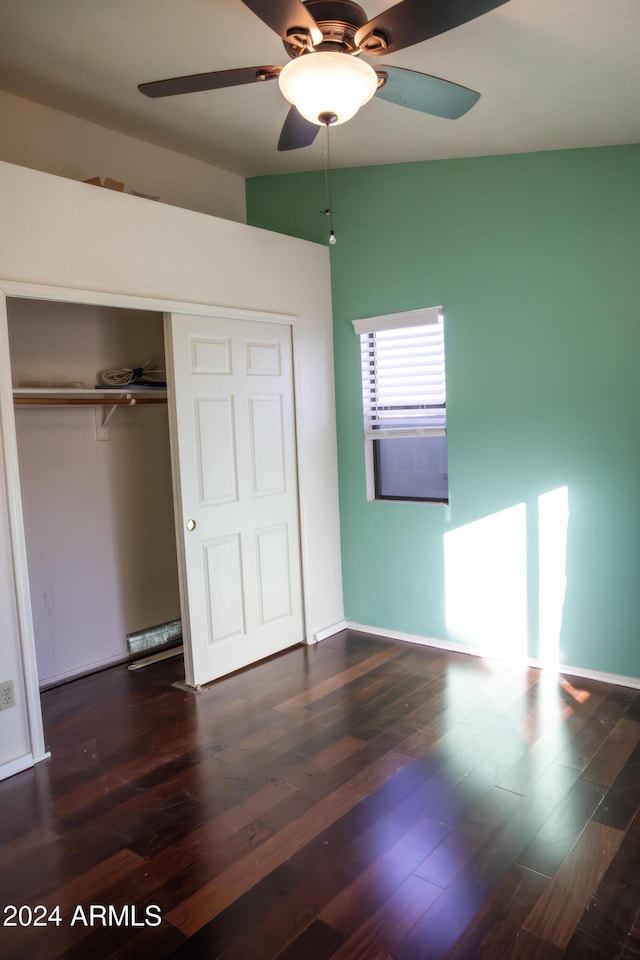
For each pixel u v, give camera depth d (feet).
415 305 13.02
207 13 7.71
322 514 14.20
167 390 11.78
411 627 13.83
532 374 11.75
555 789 8.32
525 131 10.25
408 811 7.98
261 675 12.34
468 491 12.71
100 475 13.10
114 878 7.05
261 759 9.32
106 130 12.23
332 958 5.92
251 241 12.47
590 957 5.85
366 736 9.83
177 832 7.77
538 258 11.51
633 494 10.92
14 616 9.34
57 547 12.45
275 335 13.06
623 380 10.85
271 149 12.89
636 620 11.08
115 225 10.32
